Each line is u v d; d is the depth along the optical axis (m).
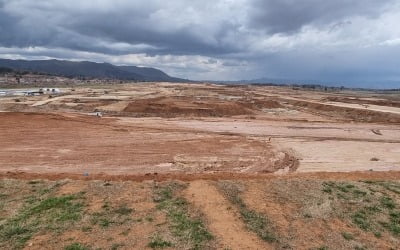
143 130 42.22
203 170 26.67
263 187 16.58
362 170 28.03
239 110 64.50
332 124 51.69
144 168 26.73
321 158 32.06
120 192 15.70
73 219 13.17
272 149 34.59
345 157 32.75
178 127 45.44
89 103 69.19
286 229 12.79
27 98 79.62
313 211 14.24
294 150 34.75
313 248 11.67
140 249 11.12
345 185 17.45
